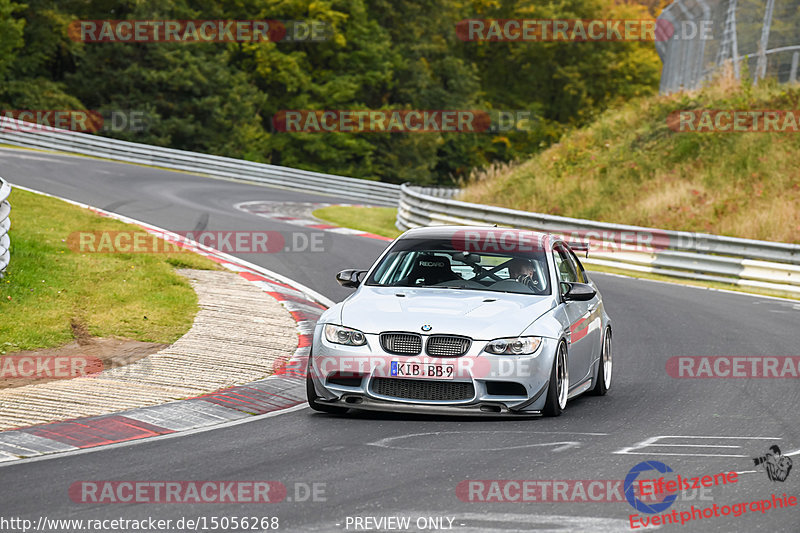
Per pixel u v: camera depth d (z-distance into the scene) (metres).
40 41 194.50
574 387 32.88
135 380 34.47
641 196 106.31
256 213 103.56
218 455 25.30
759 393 35.59
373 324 29.80
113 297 48.41
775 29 121.44
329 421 29.86
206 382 34.66
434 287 33.03
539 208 109.50
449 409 29.12
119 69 191.38
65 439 26.83
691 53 142.75
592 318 35.06
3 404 30.50
